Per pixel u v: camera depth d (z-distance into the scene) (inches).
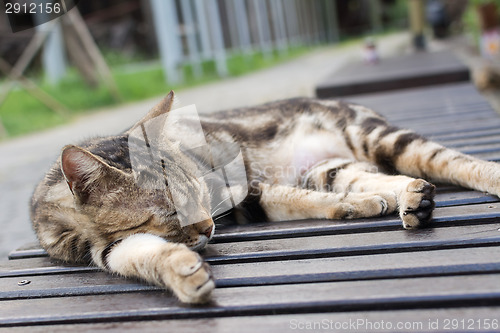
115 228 25.4
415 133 30.8
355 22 288.7
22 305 23.5
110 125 84.7
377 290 21.4
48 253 27.3
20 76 97.6
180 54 127.9
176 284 22.1
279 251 24.5
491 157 30.6
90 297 23.5
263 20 171.3
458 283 21.2
